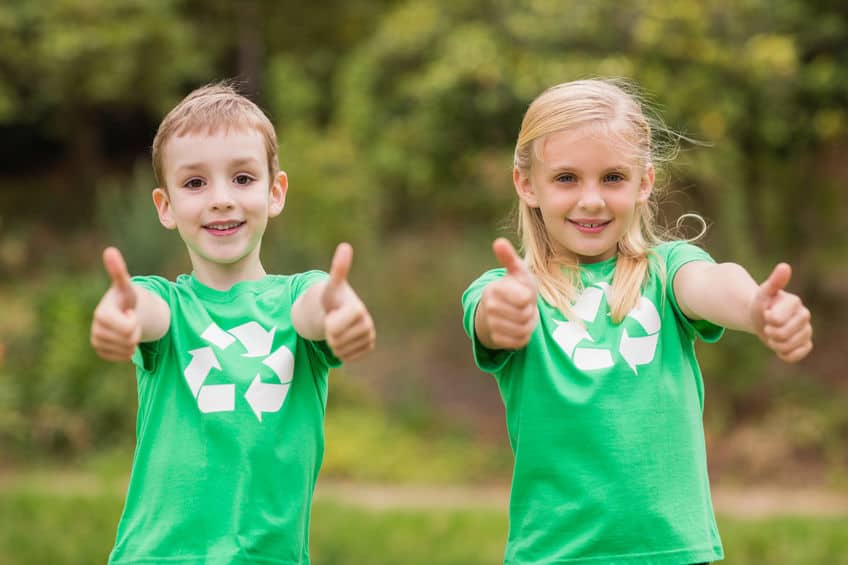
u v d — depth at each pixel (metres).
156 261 20.34
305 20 29.17
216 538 4.70
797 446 19.39
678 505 4.84
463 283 22.80
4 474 17.42
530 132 5.14
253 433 4.79
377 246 22.77
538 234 5.26
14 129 32.53
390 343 22.89
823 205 22.97
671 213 18.97
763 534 12.08
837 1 19.12
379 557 11.08
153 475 4.82
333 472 18.72
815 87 18.55
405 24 19.95
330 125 25.44
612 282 5.12
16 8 25.39
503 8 19.08
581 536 4.79
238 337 4.93
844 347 22.14
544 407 4.91
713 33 17.91
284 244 20.38
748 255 18.94
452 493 17.59
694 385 5.08
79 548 11.22
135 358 4.94
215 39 28.91
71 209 30.33
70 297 19.92
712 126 17.66
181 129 4.94
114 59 25.83
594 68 17.61
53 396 18.89
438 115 18.98
